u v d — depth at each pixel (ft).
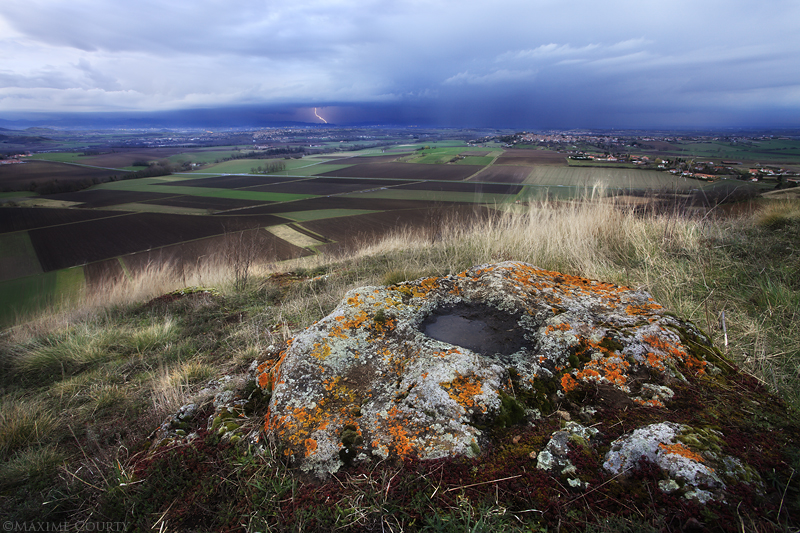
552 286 8.30
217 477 4.95
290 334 10.24
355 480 4.52
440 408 5.01
